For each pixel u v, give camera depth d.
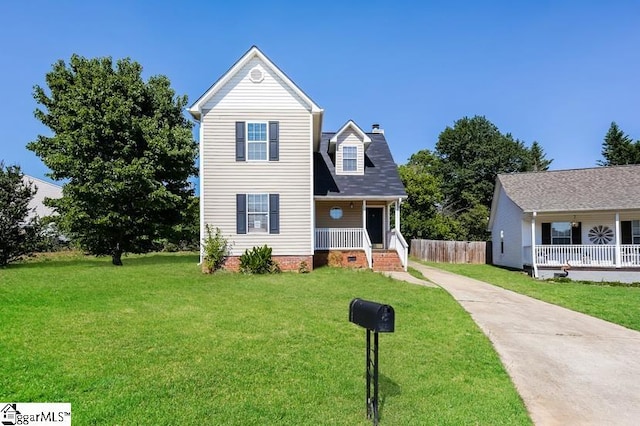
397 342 7.25
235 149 16.25
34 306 8.39
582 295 14.11
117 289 10.76
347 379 5.48
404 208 37.47
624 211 19.30
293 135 16.47
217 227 16.06
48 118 19.88
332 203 20.06
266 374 5.46
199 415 4.27
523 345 7.80
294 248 16.28
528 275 20.16
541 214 20.86
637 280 18.59
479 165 48.44
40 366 5.23
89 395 4.55
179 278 13.44
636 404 5.38
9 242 16.77
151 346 6.23
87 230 18.66
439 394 5.27
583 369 6.63
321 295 11.11
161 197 19.11
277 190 16.31
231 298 10.20
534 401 5.39
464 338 7.85
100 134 18.06
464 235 39.88
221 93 16.30
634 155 44.09
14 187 16.98
